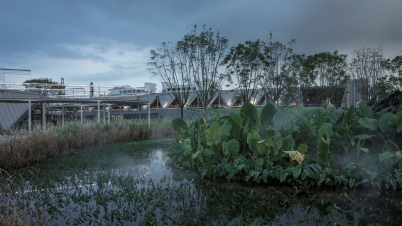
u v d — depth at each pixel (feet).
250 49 46.93
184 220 9.05
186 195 12.21
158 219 9.29
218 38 45.85
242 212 9.78
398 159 13.15
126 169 17.95
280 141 14.83
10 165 18.76
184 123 22.65
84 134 32.94
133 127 41.98
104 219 9.23
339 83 73.97
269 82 50.78
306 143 18.24
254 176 14.17
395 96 21.98
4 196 11.25
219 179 15.38
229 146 15.88
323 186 13.51
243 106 17.92
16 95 53.83
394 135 15.78
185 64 48.03
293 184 13.58
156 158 23.38
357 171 13.43
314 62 65.10
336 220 8.93
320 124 18.51
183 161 19.60
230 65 49.19
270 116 18.42
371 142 17.35
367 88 93.50
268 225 8.70
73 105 55.72
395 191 12.54
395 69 83.87
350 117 18.29
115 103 47.14
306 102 112.88
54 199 11.18
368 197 11.77
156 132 43.57
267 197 11.82
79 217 8.97
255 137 15.52
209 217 9.50
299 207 10.55
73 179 15.11
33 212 9.71
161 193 12.31
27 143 21.67
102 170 17.66
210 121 21.79
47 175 16.07
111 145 32.04
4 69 55.72
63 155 24.86
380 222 8.96
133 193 12.07
